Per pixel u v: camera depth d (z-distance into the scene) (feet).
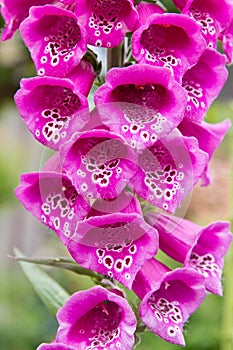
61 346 1.21
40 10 1.20
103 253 1.20
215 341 2.21
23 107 1.20
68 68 1.20
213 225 1.32
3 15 1.35
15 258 1.34
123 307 1.20
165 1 1.33
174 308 1.25
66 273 2.91
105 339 1.23
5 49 2.85
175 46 1.22
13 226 3.83
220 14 1.25
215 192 2.09
